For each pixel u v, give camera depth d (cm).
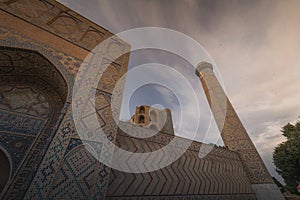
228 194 345
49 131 230
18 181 176
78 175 173
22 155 197
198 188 303
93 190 174
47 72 252
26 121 223
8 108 220
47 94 264
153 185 250
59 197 150
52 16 281
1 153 191
